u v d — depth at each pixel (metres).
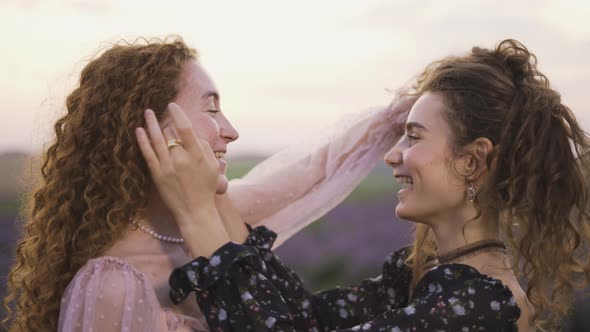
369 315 2.18
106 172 1.81
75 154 1.84
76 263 1.81
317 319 2.15
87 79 1.89
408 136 2.02
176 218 1.74
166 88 1.82
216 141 1.86
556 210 1.93
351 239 7.32
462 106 1.93
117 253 1.83
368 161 2.32
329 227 7.56
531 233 1.92
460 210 1.96
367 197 8.00
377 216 7.71
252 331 1.70
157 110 1.80
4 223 3.97
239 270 1.74
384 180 8.21
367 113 2.34
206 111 1.86
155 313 1.72
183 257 1.90
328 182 2.30
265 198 2.24
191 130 1.72
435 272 1.88
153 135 1.72
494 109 1.92
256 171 2.33
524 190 1.91
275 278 1.93
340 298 2.19
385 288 2.20
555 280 1.95
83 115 1.84
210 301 1.72
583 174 1.97
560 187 1.94
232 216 1.94
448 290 1.83
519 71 2.01
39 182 1.98
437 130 1.94
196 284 1.69
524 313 1.93
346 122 2.34
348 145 2.32
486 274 1.91
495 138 1.92
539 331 2.04
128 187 1.79
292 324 1.96
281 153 2.34
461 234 1.96
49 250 1.83
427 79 2.08
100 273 1.73
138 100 1.81
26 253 1.91
